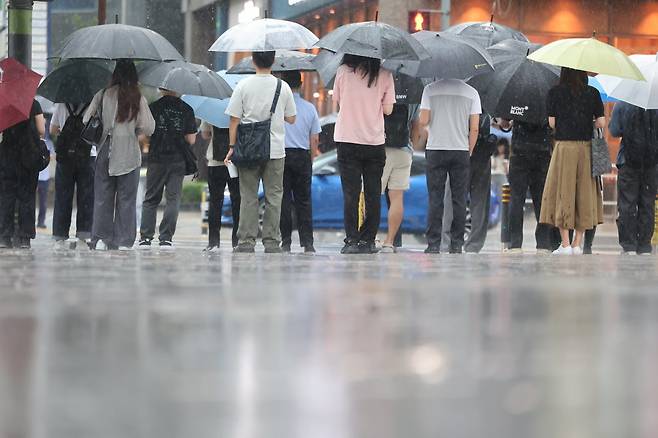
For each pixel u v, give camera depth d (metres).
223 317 9.03
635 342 7.40
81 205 27.05
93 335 7.73
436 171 26.38
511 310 9.75
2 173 26.47
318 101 62.91
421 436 4.29
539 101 27.88
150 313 9.33
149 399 5.04
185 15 64.44
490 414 4.67
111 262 17.27
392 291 11.87
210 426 4.45
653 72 28.05
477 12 66.12
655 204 30.91
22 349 6.95
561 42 26.84
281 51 28.91
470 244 31.08
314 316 9.14
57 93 27.25
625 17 67.81
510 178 28.09
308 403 4.97
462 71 26.22
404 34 24.75
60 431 4.34
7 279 13.32
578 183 26.61
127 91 25.88
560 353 6.79
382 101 24.38
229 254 21.66
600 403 4.97
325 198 41.34
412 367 6.13
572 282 13.54
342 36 24.31
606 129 61.03
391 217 29.41
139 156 26.11
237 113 24.28
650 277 14.62
